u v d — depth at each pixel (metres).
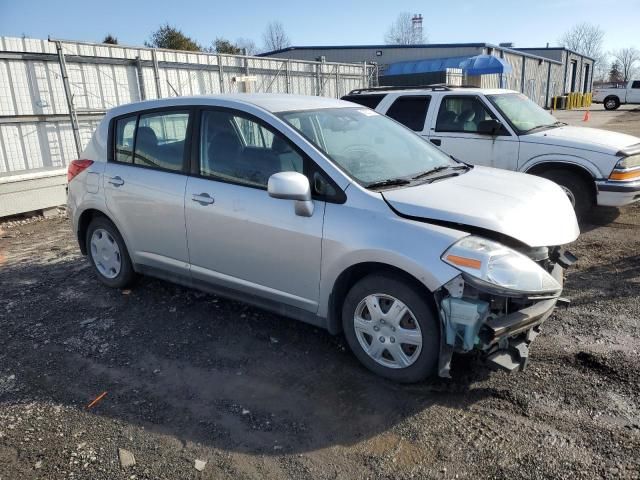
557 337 3.86
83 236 5.25
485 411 3.06
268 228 3.67
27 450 2.86
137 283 5.18
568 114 34.44
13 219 8.66
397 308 3.24
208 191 4.02
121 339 4.11
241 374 3.56
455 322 2.96
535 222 3.27
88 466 2.73
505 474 2.58
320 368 3.60
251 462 2.73
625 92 38.56
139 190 4.47
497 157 7.19
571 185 6.75
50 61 11.00
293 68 18.33
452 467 2.65
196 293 4.95
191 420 3.09
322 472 2.65
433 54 30.30
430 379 3.40
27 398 3.35
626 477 2.52
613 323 4.05
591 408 3.04
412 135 4.59
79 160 5.10
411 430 2.93
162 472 2.68
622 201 6.47
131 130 4.66
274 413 3.13
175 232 4.29
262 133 3.81
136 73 12.81
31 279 5.54
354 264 3.32
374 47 31.17
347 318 3.50
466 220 3.10
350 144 3.90
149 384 3.48
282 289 3.76
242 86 15.97
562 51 47.88
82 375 3.61
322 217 3.43
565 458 2.66
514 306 3.14
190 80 14.33
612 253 5.75
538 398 3.15
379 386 3.36
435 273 2.98
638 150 6.59
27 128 10.71
